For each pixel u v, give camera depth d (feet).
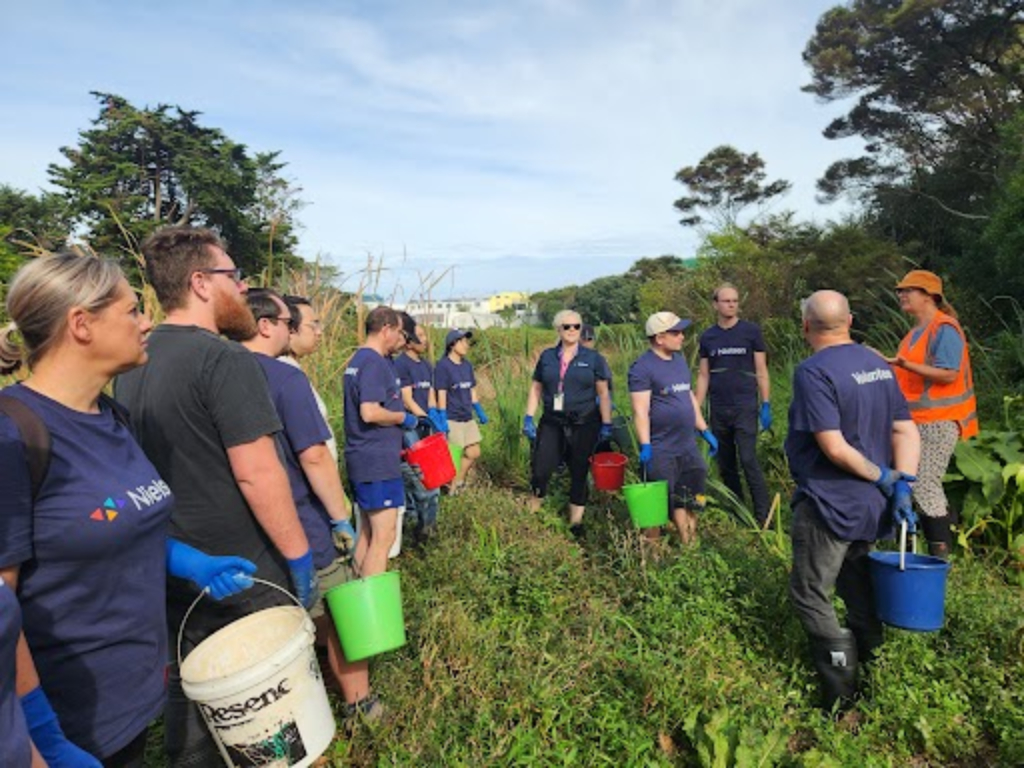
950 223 57.41
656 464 15.72
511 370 26.91
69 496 5.24
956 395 14.14
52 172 86.89
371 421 12.71
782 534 16.21
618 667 11.02
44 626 5.23
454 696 10.14
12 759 3.83
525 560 14.69
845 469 10.12
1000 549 15.05
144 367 7.39
